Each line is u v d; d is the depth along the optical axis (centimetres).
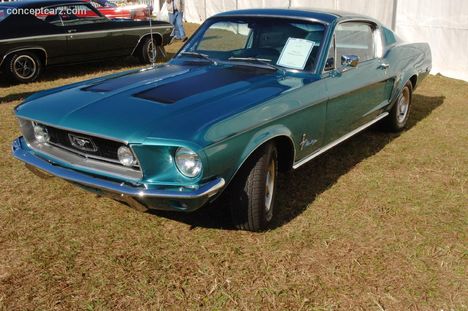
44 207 369
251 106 307
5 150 487
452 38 870
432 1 882
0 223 344
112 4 1262
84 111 302
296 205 377
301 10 429
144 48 981
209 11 1683
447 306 266
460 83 831
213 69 391
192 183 273
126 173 284
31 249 313
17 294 270
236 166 294
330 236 332
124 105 305
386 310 262
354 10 1029
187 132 270
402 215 365
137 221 350
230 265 299
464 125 600
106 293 272
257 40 414
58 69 948
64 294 271
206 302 266
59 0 848
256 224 325
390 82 496
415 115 643
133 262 301
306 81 368
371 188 411
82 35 862
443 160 480
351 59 394
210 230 338
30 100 346
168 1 1337
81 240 324
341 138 429
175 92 326
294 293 274
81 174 298
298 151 358
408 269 297
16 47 786
